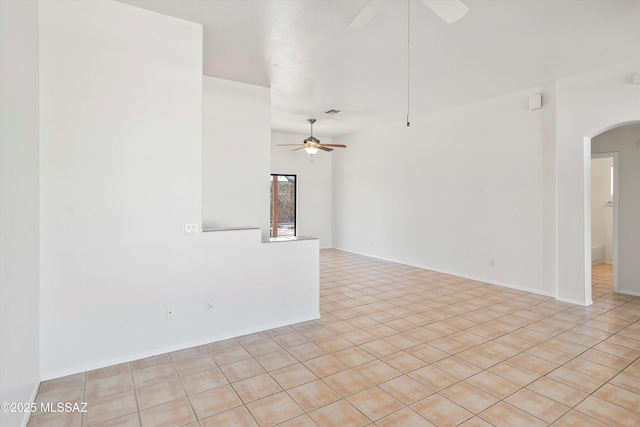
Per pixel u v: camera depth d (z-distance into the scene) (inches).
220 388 98.5
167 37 117.3
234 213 181.6
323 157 369.4
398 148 288.0
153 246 117.6
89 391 96.2
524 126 200.4
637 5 111.1
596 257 282.0
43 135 99.3
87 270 106.7
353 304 178.5
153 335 118.4
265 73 170.7
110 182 109.5
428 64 160.4
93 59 106.1
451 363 113.7
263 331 142.3
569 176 177.6
